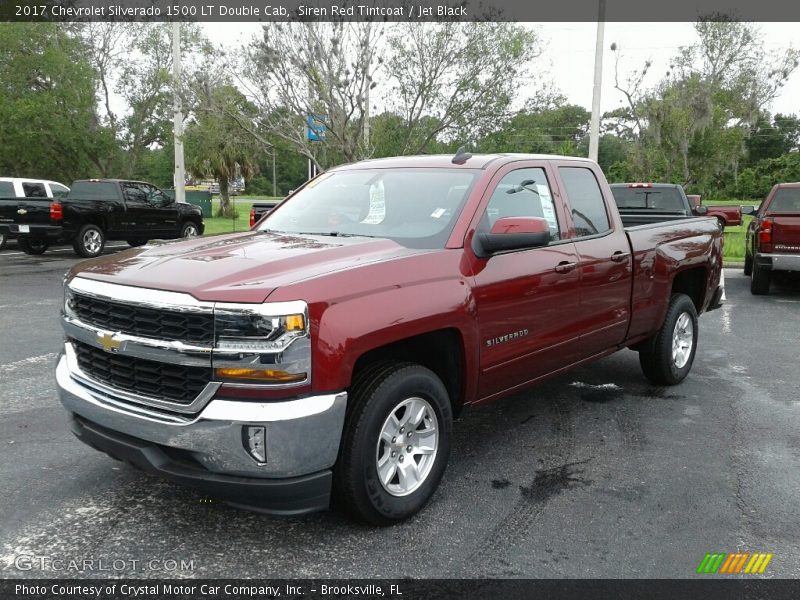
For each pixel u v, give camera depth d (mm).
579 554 3479
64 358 3906
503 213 4496
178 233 20062
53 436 4969
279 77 13719
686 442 5047
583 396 6184
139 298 3312
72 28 25734
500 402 5988
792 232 11266
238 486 3203
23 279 13078
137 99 27109
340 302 3334
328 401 3258
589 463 4645
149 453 3346
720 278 7141
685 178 22078
